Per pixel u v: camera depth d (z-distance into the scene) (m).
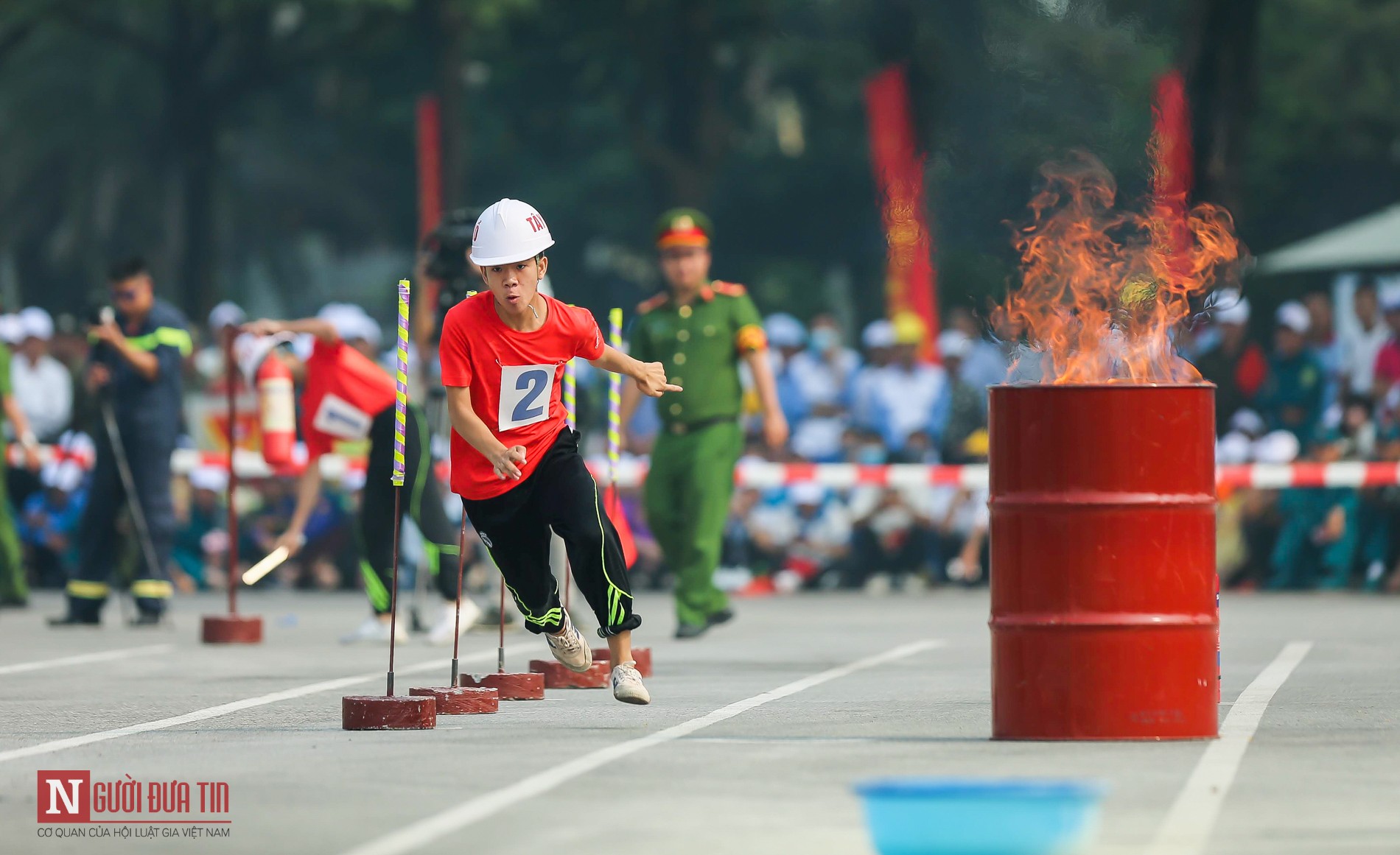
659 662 29.12
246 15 91.50
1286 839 14.05
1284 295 63.44
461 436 21.12
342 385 32.69
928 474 50.50
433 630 33.44
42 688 26.02
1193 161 59.69
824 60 102.19
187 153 95.88
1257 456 50.38
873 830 12.52
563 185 105.56
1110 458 18.80
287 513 53.22
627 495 52.47
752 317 34.38
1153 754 18.05
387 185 114.38
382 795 16.20
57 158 109.25
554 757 18.33
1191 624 18.94
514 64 96.69
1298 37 88.81
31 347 53.12
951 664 28.75
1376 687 24.34
